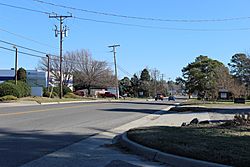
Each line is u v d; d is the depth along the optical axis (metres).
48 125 18.88
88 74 102.06
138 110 35.53
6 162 9.30
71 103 51.38
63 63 99.00
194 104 51.81
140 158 10.17
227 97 72.75
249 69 79.69
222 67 76.00
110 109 35.62
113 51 96.31
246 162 8.37
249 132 13.09
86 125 19.41
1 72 89.31
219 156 8.98
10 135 14.62
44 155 10.38
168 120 23.83
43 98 57.72
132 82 144.12
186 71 77.38
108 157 10.29
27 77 91.25
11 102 48.53
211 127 15.02
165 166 9.12
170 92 171.00
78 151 11.22
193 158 9.10
